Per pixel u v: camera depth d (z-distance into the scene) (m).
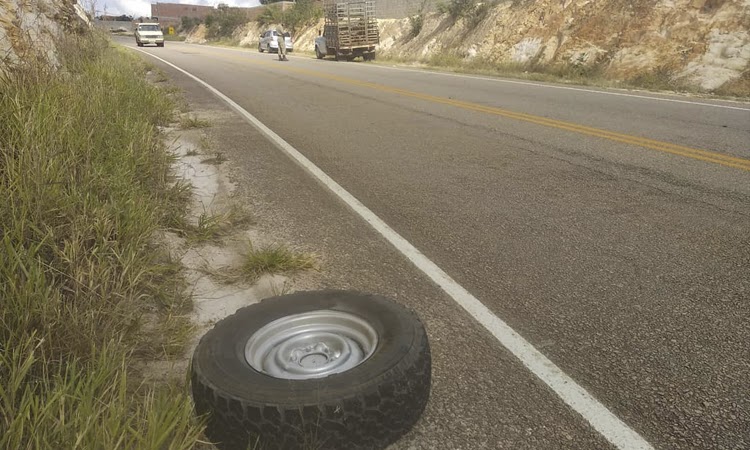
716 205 5.21
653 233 4.55
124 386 2.14
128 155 5.00
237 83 16.42
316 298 2.55
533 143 7.86
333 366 2.20
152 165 5.50
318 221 4.84
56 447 1.88
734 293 3.56
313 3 52.09
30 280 2.57
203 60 28.73
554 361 2.83
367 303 2.48
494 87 15.03
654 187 5.76
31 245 2.89
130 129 5.90
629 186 5.81
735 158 6.87
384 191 5.69
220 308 3.33
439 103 11.90
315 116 10.31
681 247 4.27
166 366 2.70
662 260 4.05
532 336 3.06
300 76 18.86
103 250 3.26
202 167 6.54
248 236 4.48
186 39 81.12
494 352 2.90
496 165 6.68
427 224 4.77
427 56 27.69
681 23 16.30
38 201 3.41
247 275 3.74
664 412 2.46
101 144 5.04
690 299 3.48
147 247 3.84
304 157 7.10
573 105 11.44
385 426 2.02
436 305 3.40
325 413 1.90
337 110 11.05
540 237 4.48
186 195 5.24
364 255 4.13
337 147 7.69
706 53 15.05
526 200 5.39
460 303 3.42
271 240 4.40
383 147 7.68
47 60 6.54
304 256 4.00
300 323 2.43
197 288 3.57
